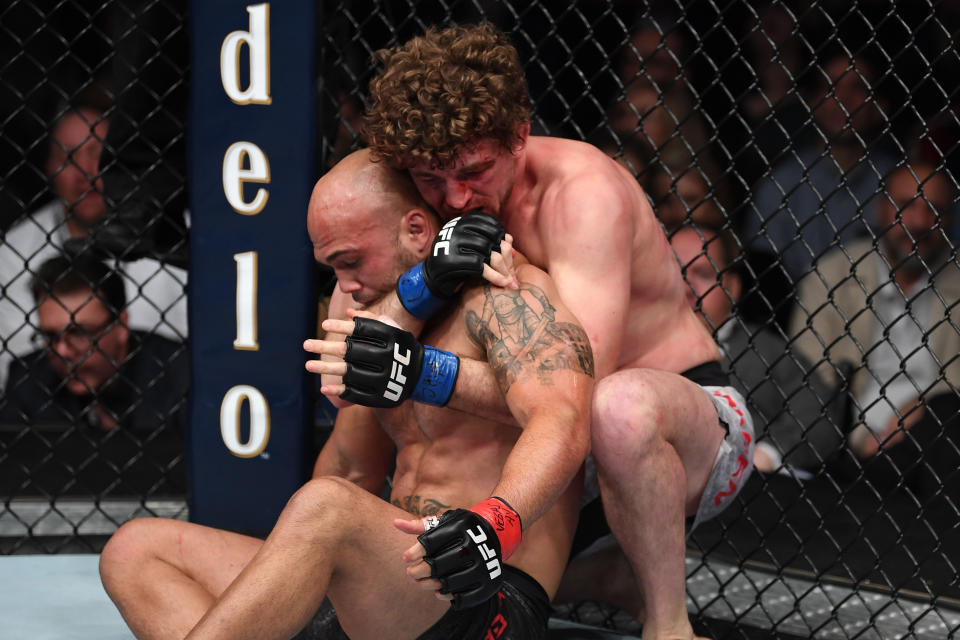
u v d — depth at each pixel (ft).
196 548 7.09
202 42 8.37
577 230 6.93
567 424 6.02
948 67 16.29
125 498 10.15
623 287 6.97
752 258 14.23
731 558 9.52
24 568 8.90
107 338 11.89
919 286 12.71
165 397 12.15
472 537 5.45
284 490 8.67
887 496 8.27
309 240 8.40
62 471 10.78
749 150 17.02
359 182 6.66
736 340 12.42
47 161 16.75
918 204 12.25
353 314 6.33
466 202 6.70
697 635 8.39
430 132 6.34
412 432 6.97
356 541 5.84
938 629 8.29
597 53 16.90
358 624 6.10
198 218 8.55
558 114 17.03
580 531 7.64
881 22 8.02
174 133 10.78
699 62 17.56
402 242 6.72
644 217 7.59
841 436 8.45
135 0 14.35
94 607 8.04
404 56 6.61
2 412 12.83
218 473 8.75
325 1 8.70
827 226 14.76
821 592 8.91
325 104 8.95
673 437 6.95
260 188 8.42
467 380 6.40
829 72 16.56
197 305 8.64
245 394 8.64
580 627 8.18
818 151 15.05
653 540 6.98
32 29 17.10
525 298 6.43
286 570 5.65
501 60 6.59
